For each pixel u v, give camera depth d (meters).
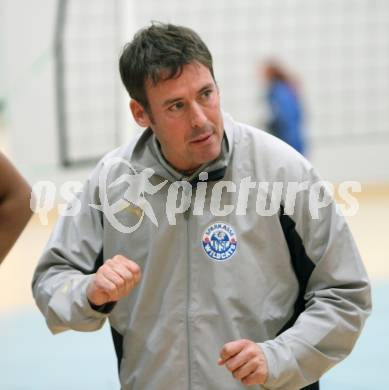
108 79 28.58
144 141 6.76
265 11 30.83
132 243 6.58
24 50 27.44
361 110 31.83
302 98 31.36
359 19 31.52
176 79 5.98
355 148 31.30
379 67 31.81
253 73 30.88
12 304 17.59
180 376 6.29
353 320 6.10
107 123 28.70
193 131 6.06
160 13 29.89
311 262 6.29
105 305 6.14
